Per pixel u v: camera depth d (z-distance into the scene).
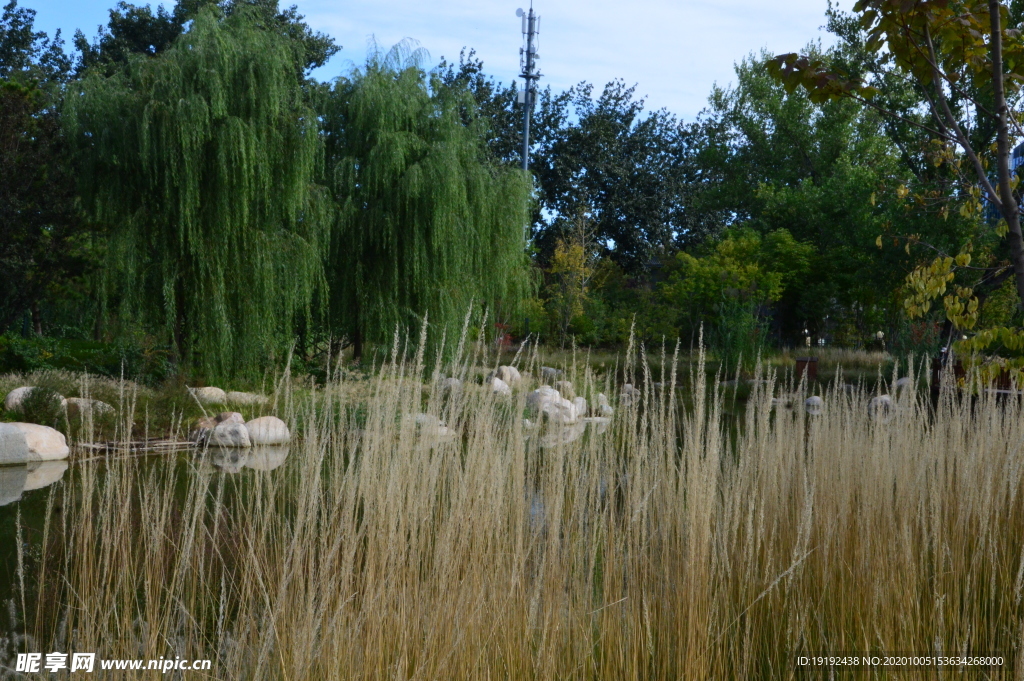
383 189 13.96
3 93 12.88
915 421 4.01
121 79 11.30
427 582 2.83
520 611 2.88
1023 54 2.89
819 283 23.69
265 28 12.52
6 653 3.30
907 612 3.18
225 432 7.84
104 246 13.79
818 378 15.70
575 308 21.53
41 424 8.87
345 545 2.76
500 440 3.12
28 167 13.04
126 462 3.39
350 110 14.20
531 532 3.12
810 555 3.45
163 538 3.28
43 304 17.69
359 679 2.60
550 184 33.12
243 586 3.02
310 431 2.94
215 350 11.32
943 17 2.68
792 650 3.02
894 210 17.47
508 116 32.84
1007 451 3.92
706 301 21.06
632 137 34.97
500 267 15.44
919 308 3.16
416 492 2.92
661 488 3.35
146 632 2.86
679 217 35.75
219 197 11.12
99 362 12.30
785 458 4.05
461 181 14.24
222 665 3.01
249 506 3.27
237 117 11.15
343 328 14.17
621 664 2.90
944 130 2.88
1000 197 2.67
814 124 28.81
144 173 10.98
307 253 12.23
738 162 30.50
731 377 15.70
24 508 6.16
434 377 2.97
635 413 3.33
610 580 3.10
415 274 13.66
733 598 3.28
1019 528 3.89
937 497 3.35
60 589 3.85
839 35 20.69
